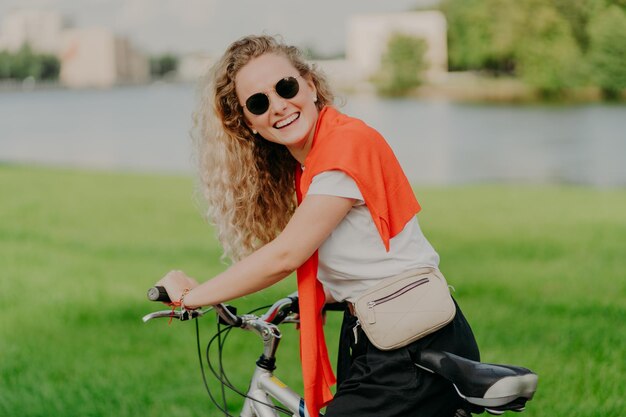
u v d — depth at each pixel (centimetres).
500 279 605
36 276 664
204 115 238
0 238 834
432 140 1861
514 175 1423
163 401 398
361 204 212
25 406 395
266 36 231
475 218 912
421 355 208
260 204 248
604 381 383
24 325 538
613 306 519
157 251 762
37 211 1021
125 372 442
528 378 190
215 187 243
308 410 221
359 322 217
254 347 481
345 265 216
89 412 386
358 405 211
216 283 212
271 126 222
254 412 240
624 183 1293
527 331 473
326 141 212
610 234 774
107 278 654
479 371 193
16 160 1789
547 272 624
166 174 1491
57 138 2150
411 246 217
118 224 916
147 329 523
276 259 208
